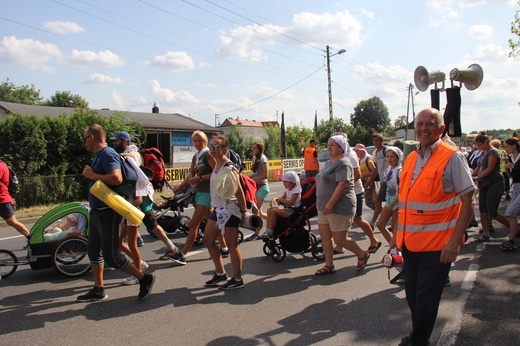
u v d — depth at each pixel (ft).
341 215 18.20
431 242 10.41
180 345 12.01
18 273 19.31
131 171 15.33
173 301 15.48
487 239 24.82
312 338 12.43
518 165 23.20
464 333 12.60
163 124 97.86
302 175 53.11
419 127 10.71
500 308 14.49
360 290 16.67
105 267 20.17
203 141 22.86
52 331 12.92
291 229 20.92
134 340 12.32
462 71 19.24
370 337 12.46
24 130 41.83
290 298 15.80
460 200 10.50
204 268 19.92
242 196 16.33
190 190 26.32
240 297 15.92
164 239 20.17
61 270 18.38
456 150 10.44
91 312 14.42
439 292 10.48
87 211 19.42
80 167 46.88
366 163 28.45
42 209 39.45
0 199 19.40
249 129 193.98
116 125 51.49
